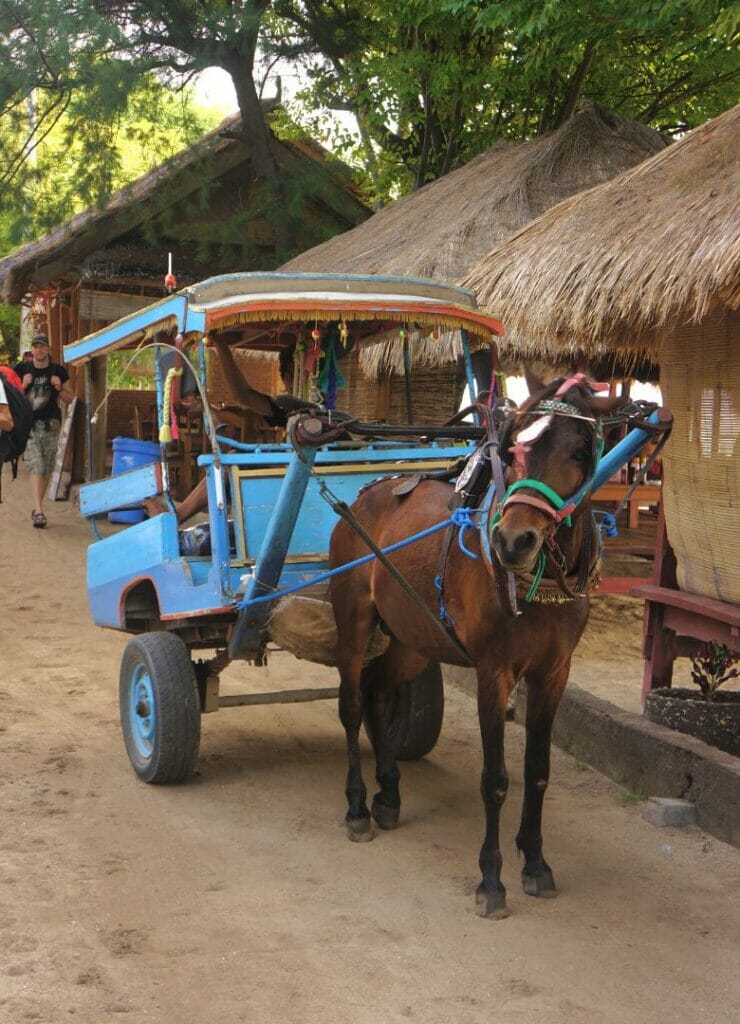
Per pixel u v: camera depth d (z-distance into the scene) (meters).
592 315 5.94
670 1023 3.78
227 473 5.74
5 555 12.37
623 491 11.62
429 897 4.74
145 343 6.70
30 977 3.94
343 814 5.71
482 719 4.57
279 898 4.68
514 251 6.91
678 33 12.48
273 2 14.73
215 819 5.58
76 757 6.46
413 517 5.15
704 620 6.79
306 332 6.56
